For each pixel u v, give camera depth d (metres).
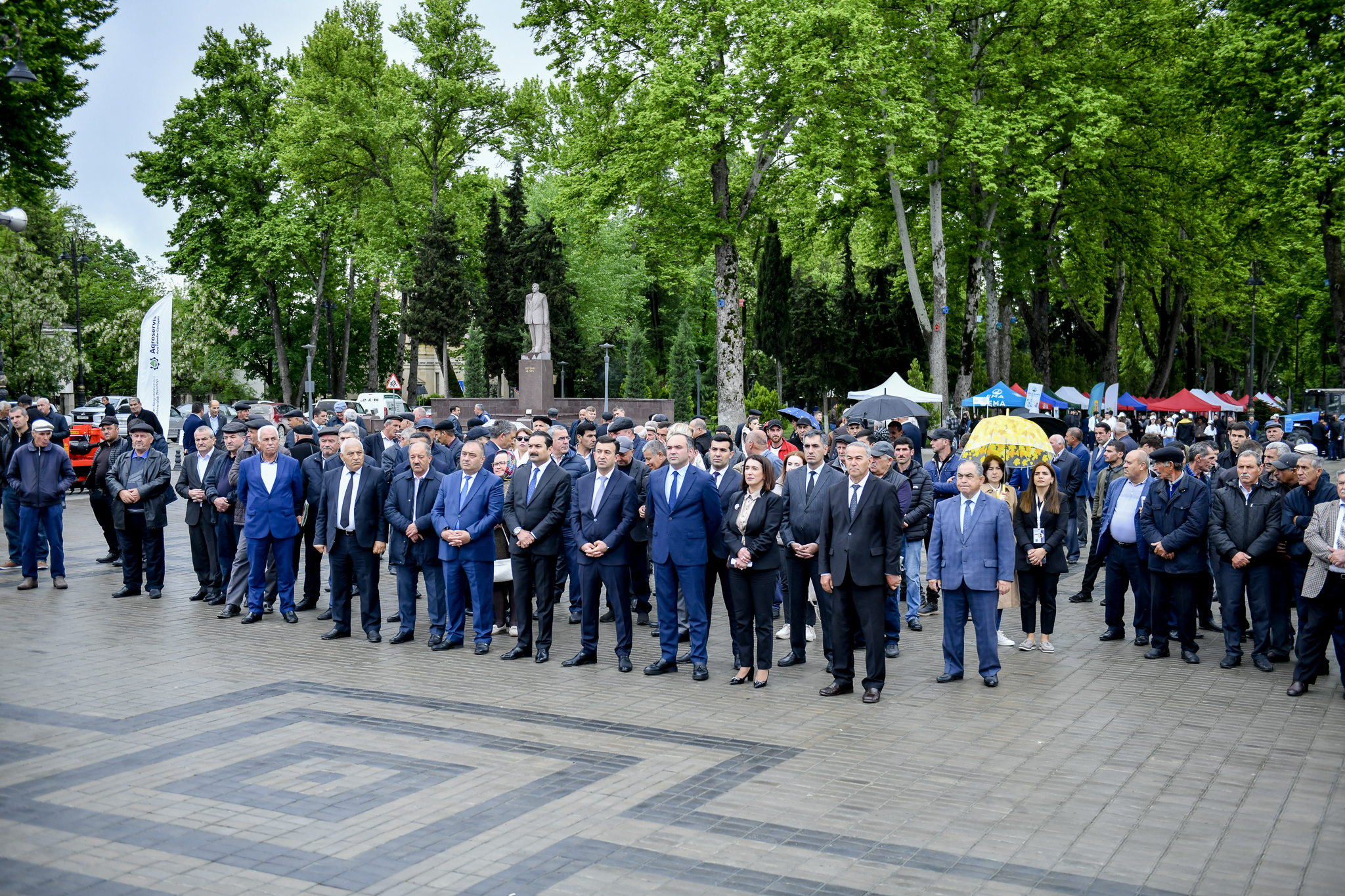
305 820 5.75
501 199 54.75
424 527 10.45
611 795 6.21
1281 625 9.97
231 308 57.88
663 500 9.45
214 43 48.91
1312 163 26.14
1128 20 31.72
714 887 4.93
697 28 27.11
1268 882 5.07
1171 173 33.22
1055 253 38.56
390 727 7.61
